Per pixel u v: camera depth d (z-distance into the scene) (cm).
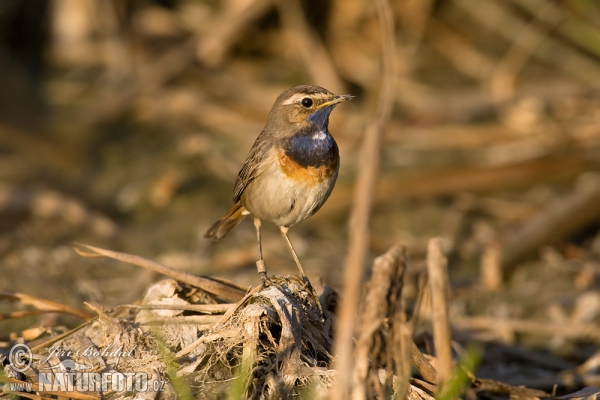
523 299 1301
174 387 755
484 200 1580
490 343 1127
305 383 748
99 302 1174
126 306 834
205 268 1351
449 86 1830
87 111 1823
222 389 752
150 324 818
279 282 871
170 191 1611
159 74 1828
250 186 952
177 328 816
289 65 1886
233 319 786
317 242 1484
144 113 1805
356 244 687
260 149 942
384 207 1565
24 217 1511
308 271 1325
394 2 1888
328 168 934
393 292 721
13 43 1986
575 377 955
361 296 784
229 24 1844
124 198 1619
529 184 1591
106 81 1898
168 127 1783
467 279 1388
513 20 1883
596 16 1831
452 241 1472
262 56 1905
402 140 1695
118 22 1916
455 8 1922
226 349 767
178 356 777
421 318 940
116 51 1903
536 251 1412
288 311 777
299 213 943
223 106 1781
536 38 1845
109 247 1451
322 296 871
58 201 1520
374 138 805
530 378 988
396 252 723
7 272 1306
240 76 1855
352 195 1531
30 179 1633
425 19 1895
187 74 1852
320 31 1889
